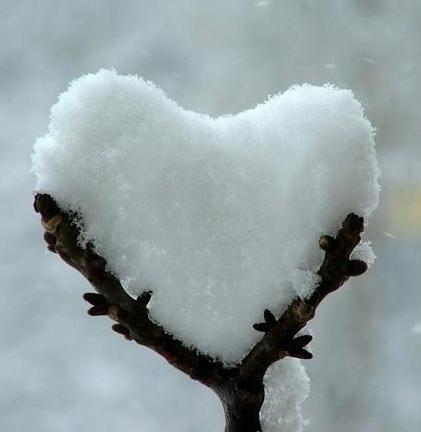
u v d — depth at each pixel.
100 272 0.56
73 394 3.06
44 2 3.67
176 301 0.57
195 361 0.57
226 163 0.58
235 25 2.81
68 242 0.56
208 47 2.90
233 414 0.58
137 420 3.00
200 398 3.08
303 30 2.73
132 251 0.57
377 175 0.57
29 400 3.04
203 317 0.58
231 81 2.81
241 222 0.58
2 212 3.51
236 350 0.58
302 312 0.56
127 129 0.57
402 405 2.45
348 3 2.70
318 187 0.57
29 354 3.16
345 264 0.57
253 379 0.57
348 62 2.70
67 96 0.57
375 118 2.64
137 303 0.57
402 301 2.60
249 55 2.79
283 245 0.58
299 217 0.58
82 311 3.27
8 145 3.66
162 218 0.57
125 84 0.58
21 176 3.60
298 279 0.57
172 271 0.57
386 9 2.69
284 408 0.58
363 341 2.50
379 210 2.61
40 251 3.42
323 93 0.58
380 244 2.61
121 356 3.19
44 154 0.57
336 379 2.47
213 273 0.58
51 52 3.70
